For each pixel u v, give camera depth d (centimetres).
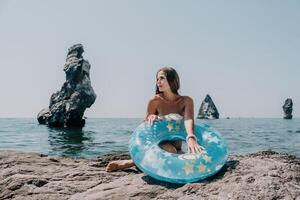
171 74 426
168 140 417
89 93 4534
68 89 4522
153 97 441
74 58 4584
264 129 5025
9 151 570
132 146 393
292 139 2878
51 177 416
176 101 434
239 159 417
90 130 4181
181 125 417
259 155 468
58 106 4516
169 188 347
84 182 398
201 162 356
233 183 329
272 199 298
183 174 349
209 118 11569
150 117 422
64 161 537
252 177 334
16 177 402
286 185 320
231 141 2639
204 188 325
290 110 11225
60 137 3014
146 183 364
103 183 393
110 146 2167
